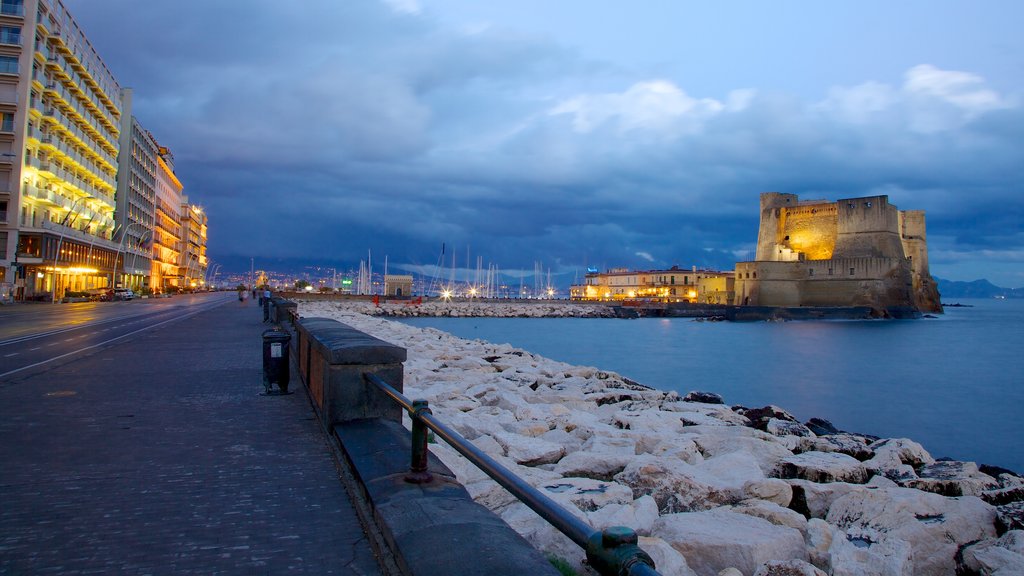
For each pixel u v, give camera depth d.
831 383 35.03
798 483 8.16
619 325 87.19
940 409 26.62
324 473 6.04
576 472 8.31
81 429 7.88
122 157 92.25
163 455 6.66
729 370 40.28
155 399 10.01
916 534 6.85
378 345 7.10
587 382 19.95
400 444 6.00
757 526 6.27
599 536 2.18
